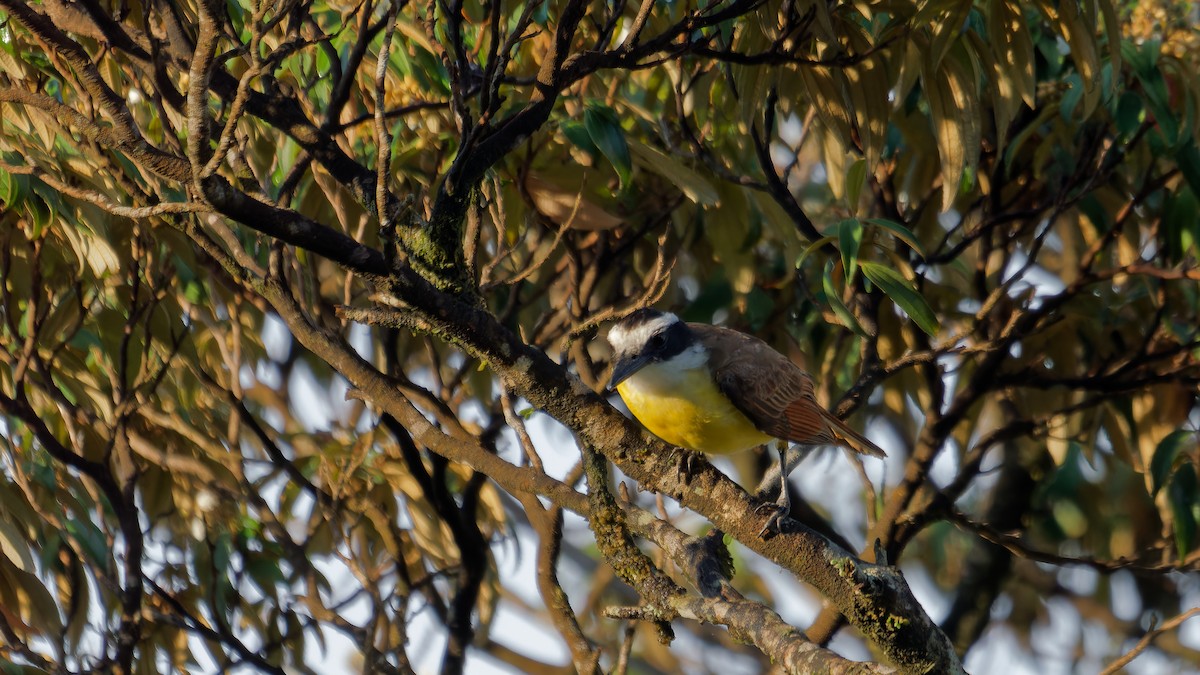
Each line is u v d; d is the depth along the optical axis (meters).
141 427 11.77
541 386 7.32
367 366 8.20
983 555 15.12
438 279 6.98
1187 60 10.97
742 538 7.12
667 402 8.89
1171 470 11.37
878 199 11.97
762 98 10.06
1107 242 11.71
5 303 9.73
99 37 7.82
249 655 10.27
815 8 9.13
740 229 11.56
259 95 7.73
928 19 9.52
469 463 7.98
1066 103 10.68
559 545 9.85
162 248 10.86
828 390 12.55
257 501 10.65
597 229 10.98
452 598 11.22
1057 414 11.81
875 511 11.08
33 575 10.25
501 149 7.25
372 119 8.43
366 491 12.03
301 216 6.02
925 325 9.24
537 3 6.95
